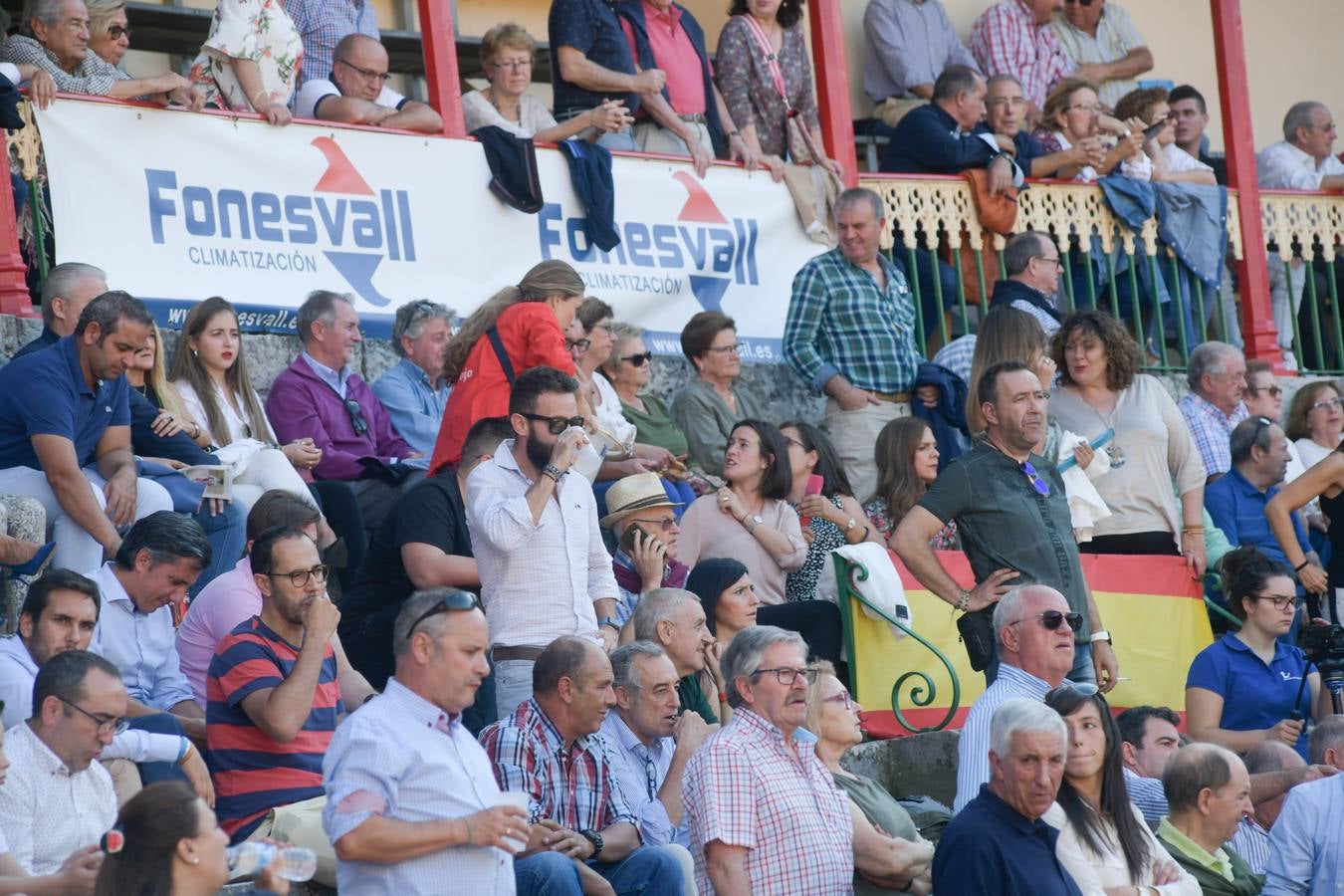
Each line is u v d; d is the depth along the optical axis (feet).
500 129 126.52
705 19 172.35
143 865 55.21
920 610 108.37
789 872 75.20
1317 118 174.09
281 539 77.66
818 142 141.28
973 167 147.13
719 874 74.90
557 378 86.22
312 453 102.32
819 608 105.70
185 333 102.06
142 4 140.56
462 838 65.26
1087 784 80.94
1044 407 92.02
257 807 75.77
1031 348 110.42
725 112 139.95
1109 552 120.47
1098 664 96.63
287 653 77.97
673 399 130.52
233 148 115.65
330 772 66.85
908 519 91.20
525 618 84.89
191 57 150.30
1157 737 96.78
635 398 120.16
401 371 114.32
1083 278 155.22
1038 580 91.20
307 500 90.43
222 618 83.51
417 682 67.56
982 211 146.00
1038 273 136.56
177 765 75.05
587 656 77.00
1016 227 148.46
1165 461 120.78
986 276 149.69
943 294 147.84
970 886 73.20
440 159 123.85
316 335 108.27
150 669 82.28
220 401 101.81
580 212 128.88
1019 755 73.82
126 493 89.97
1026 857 73.67
